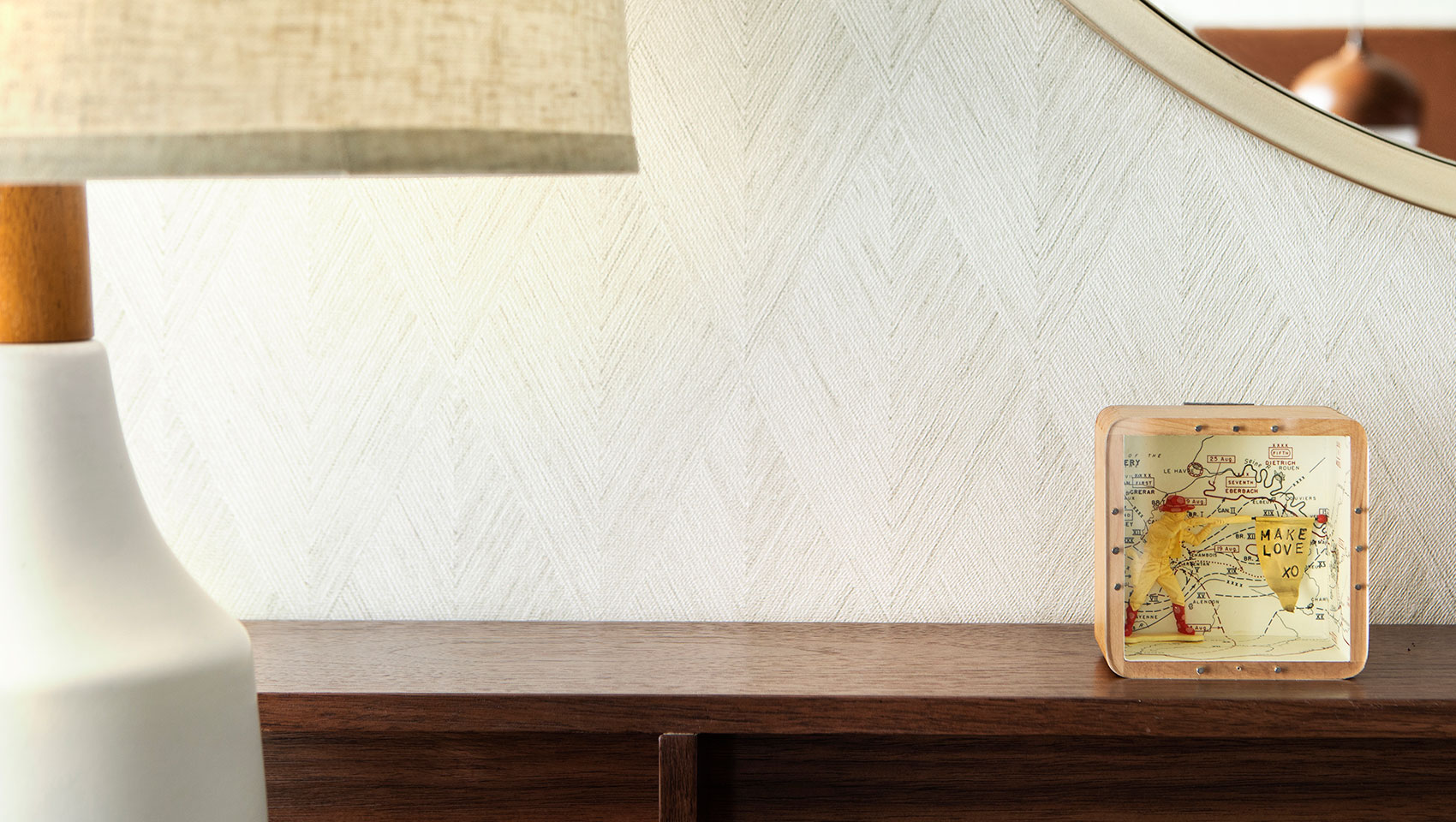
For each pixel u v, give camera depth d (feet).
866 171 2.37
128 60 0.98
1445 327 2.37
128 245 2.40
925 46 2.34
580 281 2.41
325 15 1.02
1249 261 2.37
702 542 2.47
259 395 2.44
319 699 1.96
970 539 2.45
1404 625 2.41
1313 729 1.91
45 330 1.42
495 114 1.11
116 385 2.43
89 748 1.33
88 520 1.40
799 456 2.44
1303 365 2.39
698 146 2.37
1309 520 2.08
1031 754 2.15
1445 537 2.41
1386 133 2.34
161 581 1.46
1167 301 2.38
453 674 2.08
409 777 2.20
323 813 2.21
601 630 2.40
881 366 2.41
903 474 2.44
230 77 0.99
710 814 2.18
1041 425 2.42
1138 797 2.15
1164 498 2.09
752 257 2.39
